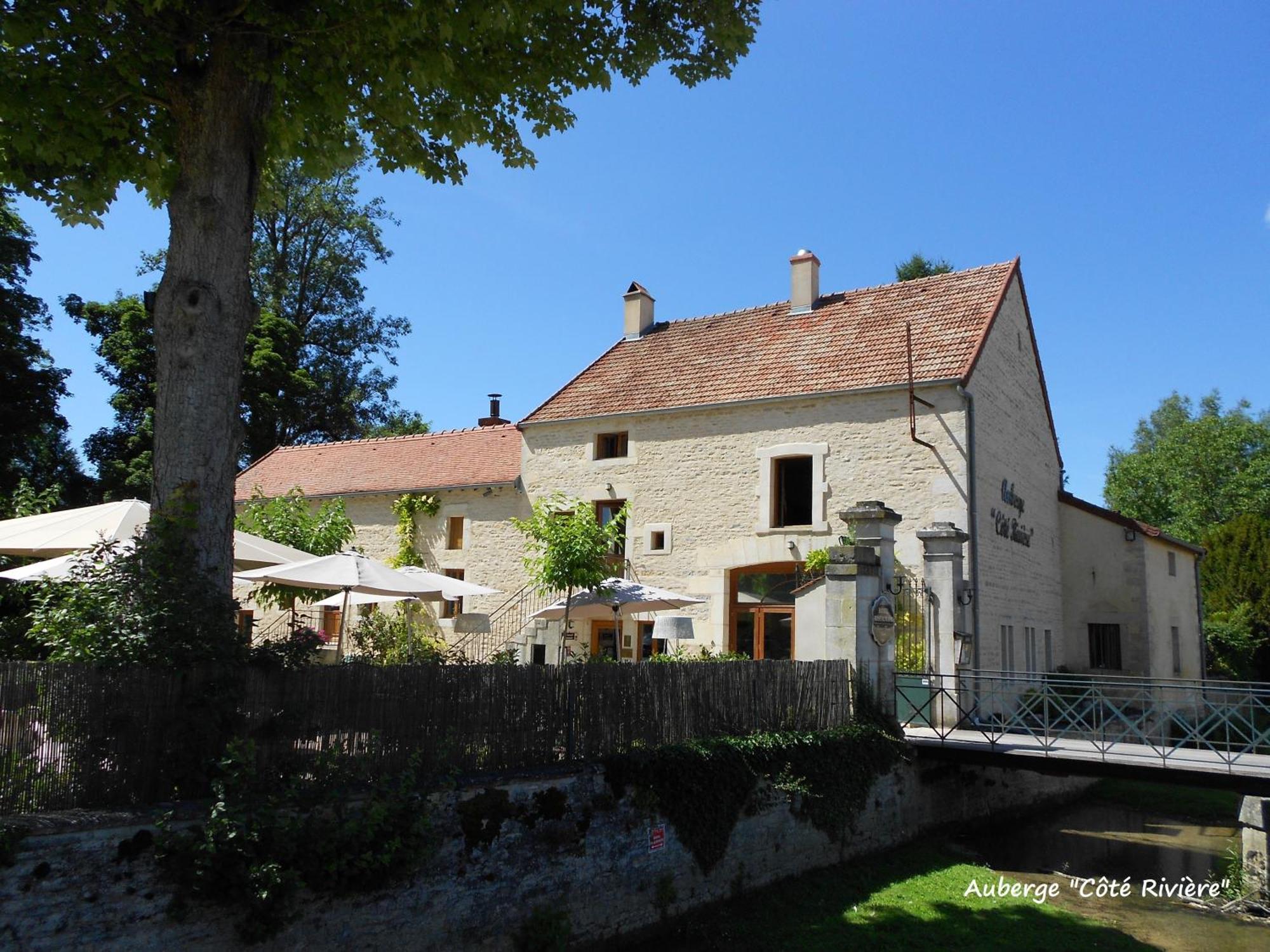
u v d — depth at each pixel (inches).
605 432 753.0
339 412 1323.8
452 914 274.2
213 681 238.2
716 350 777.6
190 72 301.9
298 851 233.3
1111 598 769.6
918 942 345.7
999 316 692.1
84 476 1082.7
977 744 493.7
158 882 215.2
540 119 373.1
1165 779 438.3
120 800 221.1
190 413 281.7
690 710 386.3
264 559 407.8
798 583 648.4
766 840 396.2
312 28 294.2
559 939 296.8
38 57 291.3
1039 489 761.0
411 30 292.0
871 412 641.6
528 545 596.7
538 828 304.2
